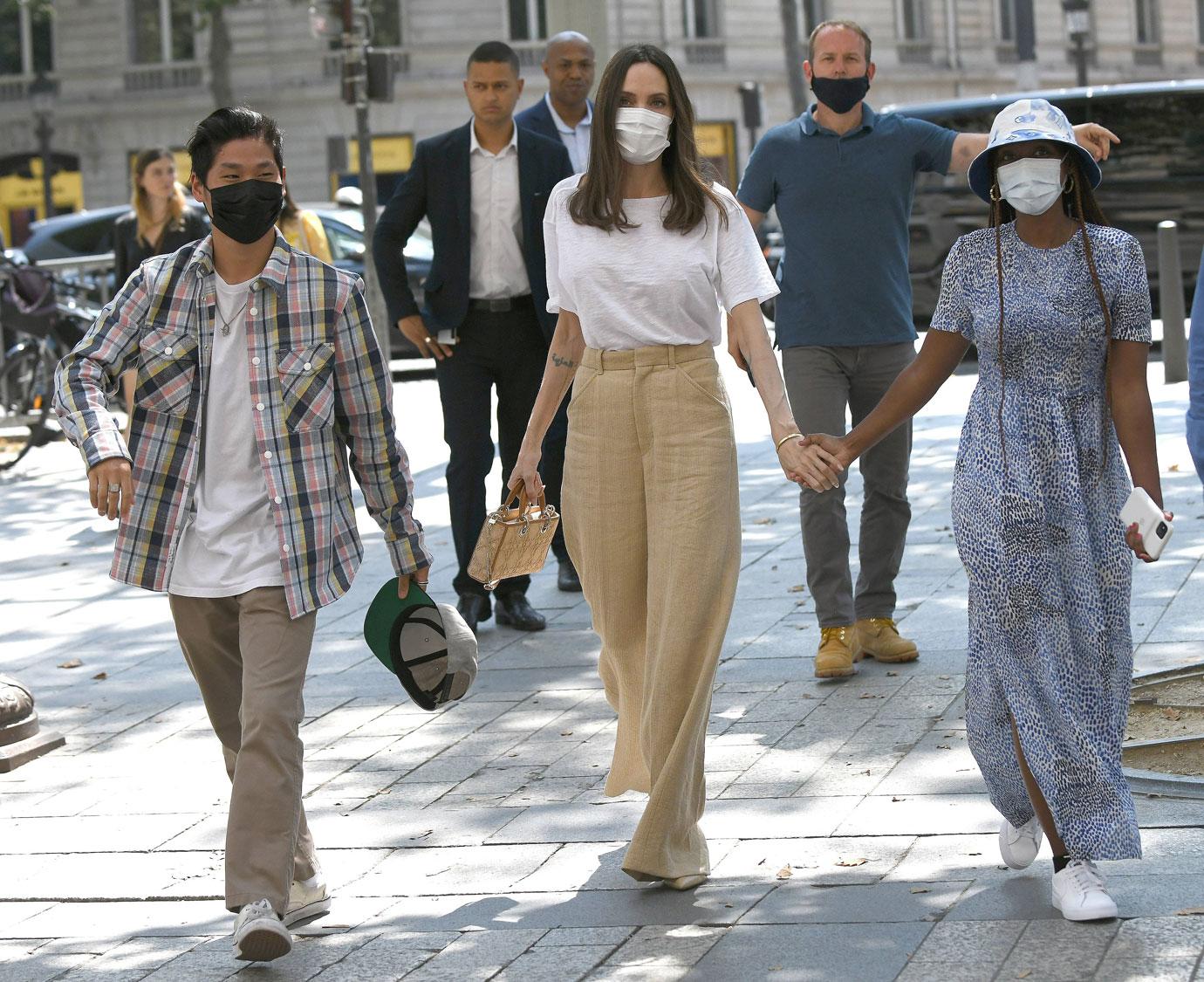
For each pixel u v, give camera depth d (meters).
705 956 5.47
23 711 8.74
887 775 7.21
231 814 5.61
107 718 9.33
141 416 5.84
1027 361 5.69
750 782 7.28
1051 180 5.50
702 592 6.12
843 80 8.80
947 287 5.83
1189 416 6.37
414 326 10.45
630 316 6.24
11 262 19.41
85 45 55.62
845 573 8.87
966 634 9.52
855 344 8.94
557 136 11.70
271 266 5.81
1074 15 47.03
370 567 12.89
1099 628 5.62
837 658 8.77
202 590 5.80
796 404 9.03
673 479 6.22
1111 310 5.62
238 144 5.64
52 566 13.91
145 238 14.48
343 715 8.95
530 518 6.64
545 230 6.48
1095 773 5.48
